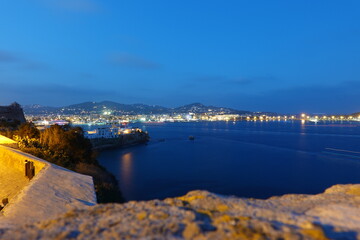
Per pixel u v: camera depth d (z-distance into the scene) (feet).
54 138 108.37
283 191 140.77
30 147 91.86
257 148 325.83
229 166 209.36
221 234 11.57
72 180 44.73
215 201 16.63
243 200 17.48
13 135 126.11
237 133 602.03
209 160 239.30
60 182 41.88
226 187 146.92
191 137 447.01
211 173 182.91
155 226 12.63
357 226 12.75
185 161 235.40
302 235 11.18
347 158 246.06
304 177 171.32
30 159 56.75
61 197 35.99
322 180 164.25
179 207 15.42
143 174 178.91
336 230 12.09
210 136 519.19
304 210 15.46
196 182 157.17
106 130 510.58
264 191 140.05
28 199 32.30
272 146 344.90
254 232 11.62
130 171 190.08
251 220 13.07
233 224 12.56
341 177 171.94
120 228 12.87
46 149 95.45
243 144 371.35
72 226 13.53
